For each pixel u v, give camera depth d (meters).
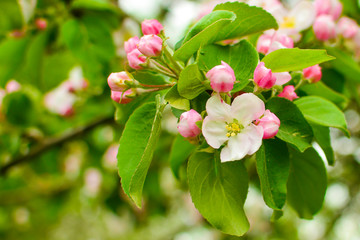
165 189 1.11
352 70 0.52
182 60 0.41
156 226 2.01
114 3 0.71
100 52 0.64
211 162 0.41
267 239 1.27
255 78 0.39
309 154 0.45
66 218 2.13
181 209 1.27
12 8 0.63
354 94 0.57
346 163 1.01
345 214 1.19
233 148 0.38
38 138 0.76
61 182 1.01
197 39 0.39
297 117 0.40
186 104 0.39
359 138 0.94
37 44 0.69
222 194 0.40
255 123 0.39
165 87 0.43
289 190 0.47
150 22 0.42
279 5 0.51
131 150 0.40
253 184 0.84
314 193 0.46
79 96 0.74
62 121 0.79
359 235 1.51
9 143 0.75
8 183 0.98
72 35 0.63
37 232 1.44
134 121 0.40
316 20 0.50
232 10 0.42
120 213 0.89
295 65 0.40
